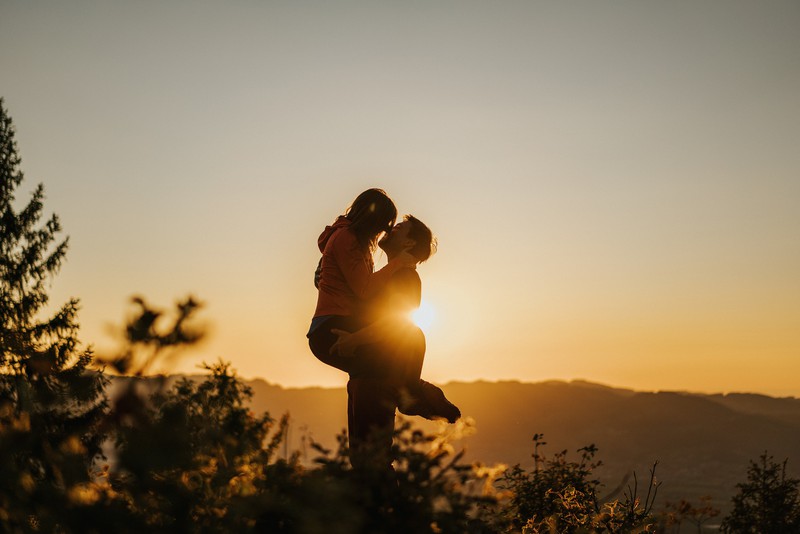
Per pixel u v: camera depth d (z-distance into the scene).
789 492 7.50
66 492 1.81
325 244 4.80
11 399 1.65
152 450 1.79
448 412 4.45
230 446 2.39
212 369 2.67
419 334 4.51
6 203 22.89
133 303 1.58
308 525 2.18
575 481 5.61
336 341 4.54
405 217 4.90
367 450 2.65
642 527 4.69
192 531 2.11
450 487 2.57
